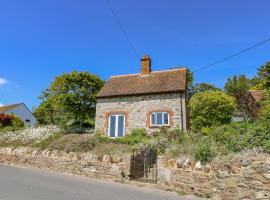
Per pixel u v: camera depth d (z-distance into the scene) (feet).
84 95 79.66
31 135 61.57
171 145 38.27
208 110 50.88
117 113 64.39
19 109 147.54
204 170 28.30
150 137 53.21
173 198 26.63
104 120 65.26
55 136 56.13
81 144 45.52
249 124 35.53
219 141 33.53
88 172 39.50
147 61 72.54
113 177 36.22
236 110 56.18
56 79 79.92
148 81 67.72
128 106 63.62
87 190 28.30
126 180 34.65
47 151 47.55
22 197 23.26
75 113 79.30
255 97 66.64
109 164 37.35
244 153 27.66
